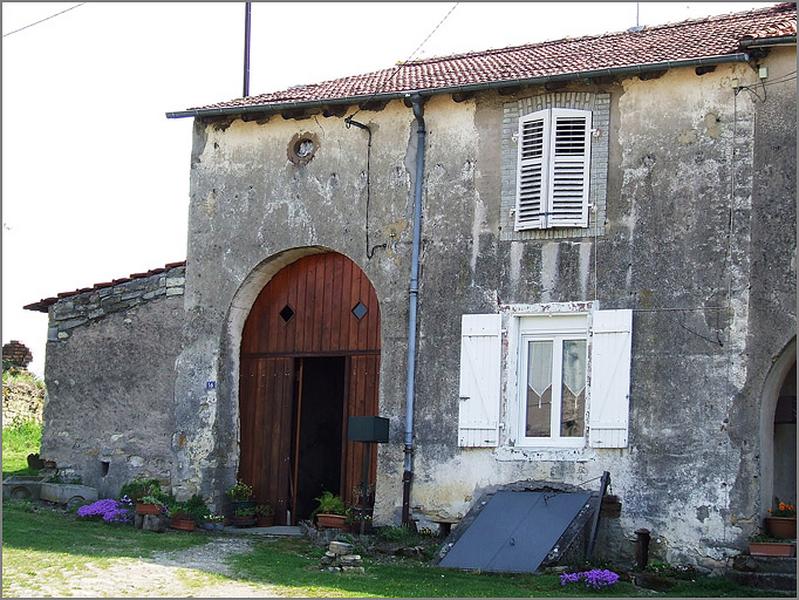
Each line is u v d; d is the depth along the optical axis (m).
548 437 14.62
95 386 17.62
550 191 14.84
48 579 11.56
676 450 13.79
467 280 15.23
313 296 16.66
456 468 14.91
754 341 13.62
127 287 17.59
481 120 15.48
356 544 14.30
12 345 25.75
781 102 13.87
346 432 16.12
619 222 14.51
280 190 16.67
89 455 17.50
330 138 16.42
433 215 15.57
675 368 13.95
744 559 13.15
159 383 17.14
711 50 14.34
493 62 17.03
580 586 12.20
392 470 15.26
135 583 11.58
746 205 13.88
